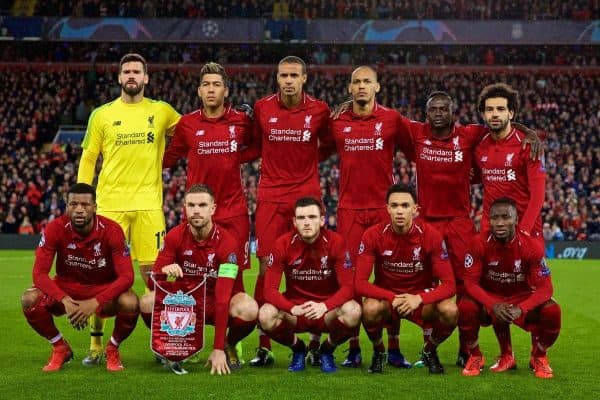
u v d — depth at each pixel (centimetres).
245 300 657
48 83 3438
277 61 3600
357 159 735
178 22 3388
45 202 2614
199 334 631
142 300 654
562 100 3353
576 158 2902
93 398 540
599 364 690
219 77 733
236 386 582
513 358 670
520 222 679
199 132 744
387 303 648
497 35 3366
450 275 653
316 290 671
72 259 660
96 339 694
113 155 770
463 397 550
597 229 2522
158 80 3469
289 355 701
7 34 3338
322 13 3475
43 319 647
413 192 648
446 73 3503
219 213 740
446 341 834
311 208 637
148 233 772
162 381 600
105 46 3572
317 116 743
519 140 704
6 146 3050
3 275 1602
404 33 3388
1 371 643
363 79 720
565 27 3347
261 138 764
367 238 669
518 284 653
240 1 3450
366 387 582
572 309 1122
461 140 726
